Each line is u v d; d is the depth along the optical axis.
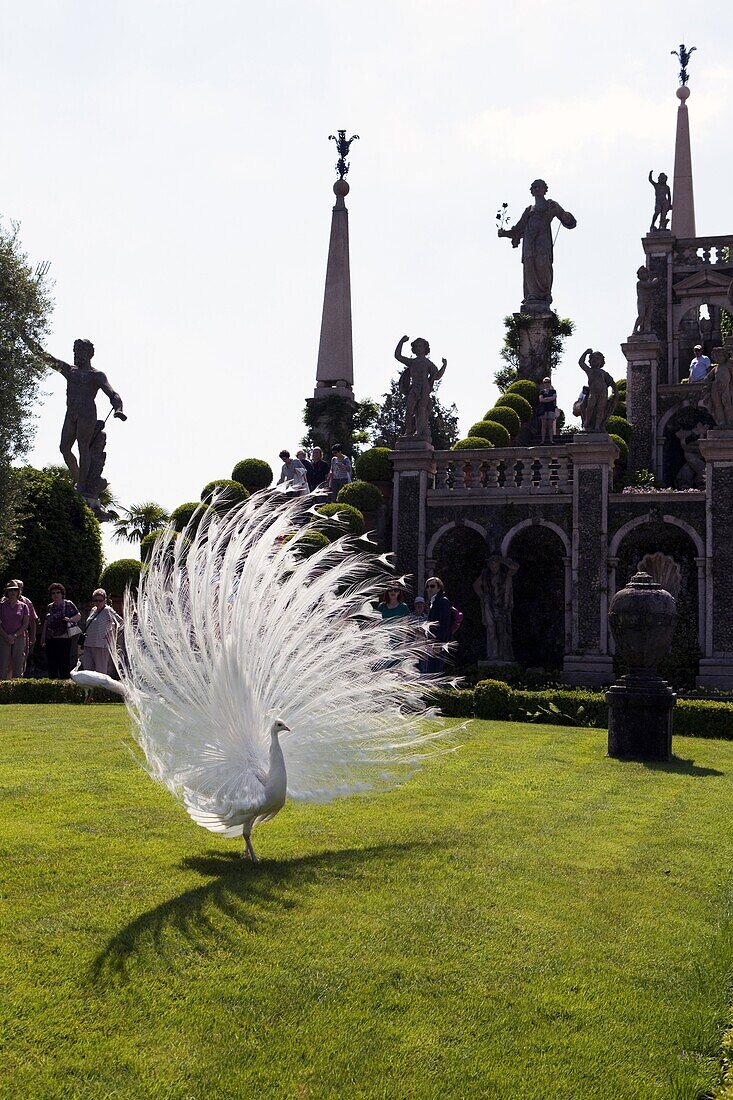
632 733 12.36
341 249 39.78
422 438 28.59
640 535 27.00
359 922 5.95
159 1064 4.29
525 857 7.40
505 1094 4.16
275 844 7.61
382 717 7.72
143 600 7.15
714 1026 4.75
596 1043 4.58
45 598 25.89
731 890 6.77
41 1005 4.75
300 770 7.35
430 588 16.31
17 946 5.40
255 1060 4.35
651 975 5.32
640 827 8.45
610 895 6.59
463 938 5.75
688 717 15.23
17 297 25.03
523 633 29.06
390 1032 4.63
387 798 9.42
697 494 26.25
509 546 27.69
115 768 10.15
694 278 39.41
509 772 10.93
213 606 7.22
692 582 26.97
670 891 6.70
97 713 15.02
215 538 7.43
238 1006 4.82
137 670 7.06
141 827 7.88
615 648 26.45
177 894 6.26
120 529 38.44
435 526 28.30
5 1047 4.39
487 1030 4.68
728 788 10.38
